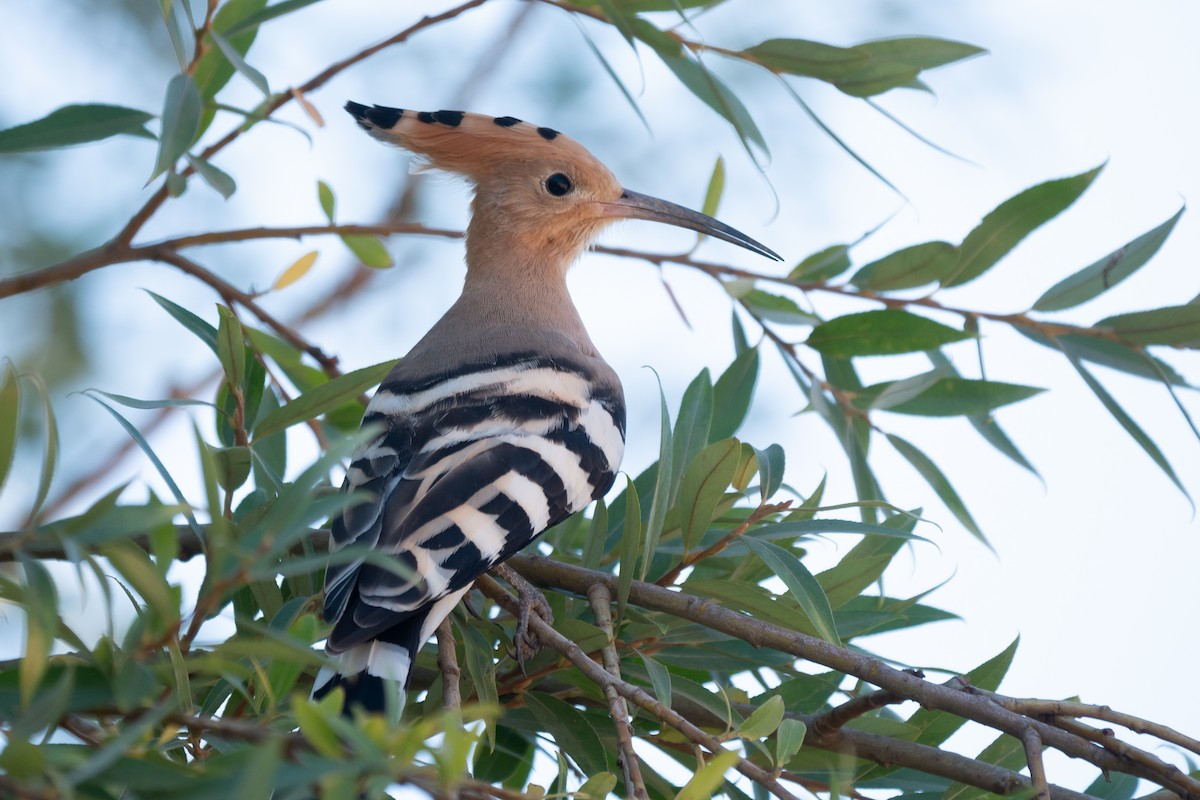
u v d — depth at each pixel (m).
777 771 5.05
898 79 7.98
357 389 6.86
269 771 3.49
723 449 6.46
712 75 7.68
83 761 3.76
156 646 4.36
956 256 8.05
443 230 9.02
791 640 6.05
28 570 4.18
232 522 6.26
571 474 6.99
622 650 6.65
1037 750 5.31
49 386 10.12
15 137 6.80
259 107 7.61
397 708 4.26
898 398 7.73
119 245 8.03
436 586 5.99
